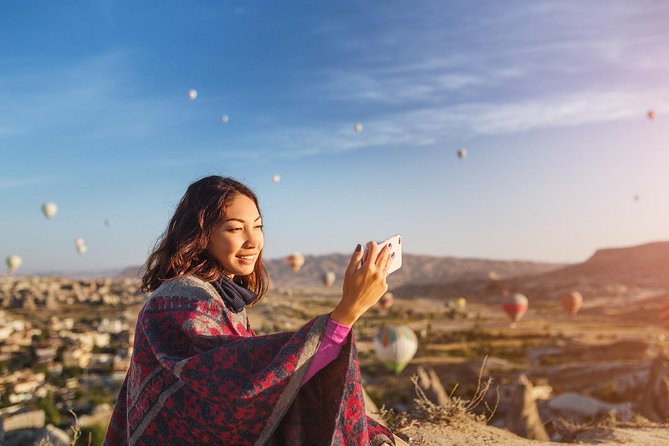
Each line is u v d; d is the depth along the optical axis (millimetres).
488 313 178500
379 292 1988
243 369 1947
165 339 2092
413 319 158500
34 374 85250
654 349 78375
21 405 65375
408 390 47844
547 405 33750
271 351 1970
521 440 5082
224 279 2320
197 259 2316
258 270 2648
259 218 2406
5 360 100875
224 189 2342
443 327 137875
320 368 1972
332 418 2006
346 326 1983
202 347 2023
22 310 183875
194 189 2393
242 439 1981
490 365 68062
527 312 175125
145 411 2107
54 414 49188
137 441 2121
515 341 105812
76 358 99750
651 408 24516
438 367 67812
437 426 5062
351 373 1999
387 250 2021
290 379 1922
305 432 2049
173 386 2064
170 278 2268
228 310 2260
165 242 2369
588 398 33656
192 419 2018
